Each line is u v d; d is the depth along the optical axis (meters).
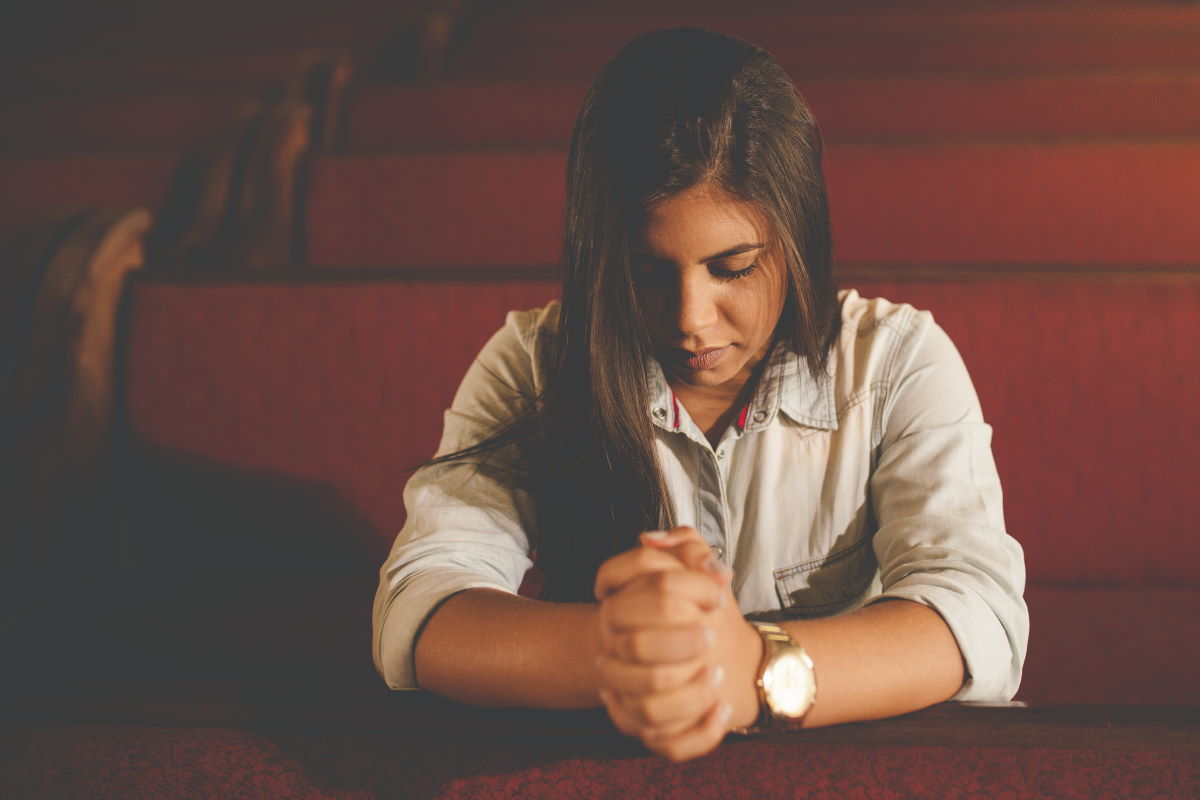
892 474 0.75
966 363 1.19
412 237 1.77
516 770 0.60
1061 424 1.18
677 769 0.59
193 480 1.28
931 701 0.60
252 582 1.25
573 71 2.84
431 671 0.62
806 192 0.66
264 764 0.63
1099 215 1.69
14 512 1.17
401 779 0.62
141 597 1.19
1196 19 2.87
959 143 1.73
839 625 0.60
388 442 1.26
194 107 2.39
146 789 0.64
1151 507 1.18
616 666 0.50
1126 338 1.17
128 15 3.27
